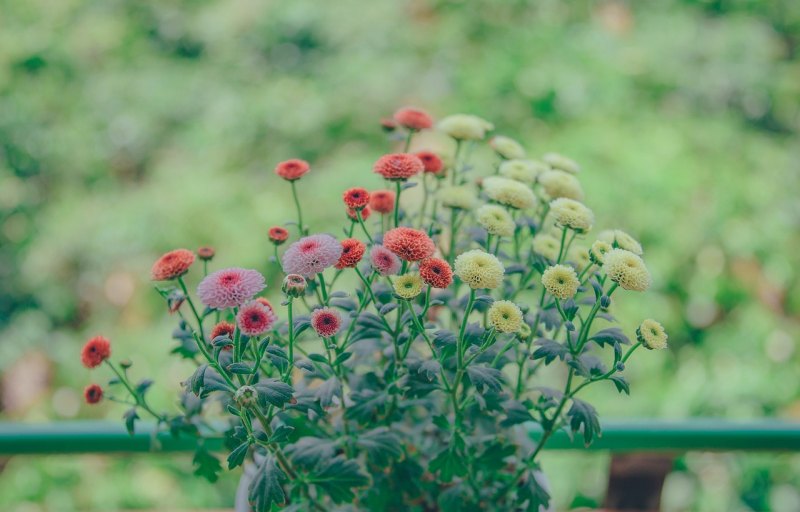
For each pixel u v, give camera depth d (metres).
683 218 2.47
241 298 0.73
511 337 0.87
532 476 0.84
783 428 1.00
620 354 0.79
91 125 3.12
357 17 3.24
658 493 1.09
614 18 3.23
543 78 2.83
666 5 3.23
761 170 2.72
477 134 0.93
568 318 0.79
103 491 2.22
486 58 2.95
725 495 2.29
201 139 2.93
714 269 2.52
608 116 2.77
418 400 0.84
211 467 0.88
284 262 0.76
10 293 2.88
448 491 0.85
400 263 0.79
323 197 2.55
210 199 2.64
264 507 0.76
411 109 0.96
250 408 0.75
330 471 0.81
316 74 3.15
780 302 2.70
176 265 0.77
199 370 0.74
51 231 2.85
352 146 2.95
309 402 0.79
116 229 2.67
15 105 3.08
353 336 0.82
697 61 3.01
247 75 3.21
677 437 1.00
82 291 2.90
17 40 3.21
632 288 0.77
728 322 2.56
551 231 0.97
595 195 2.38
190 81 3.18
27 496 2.21
